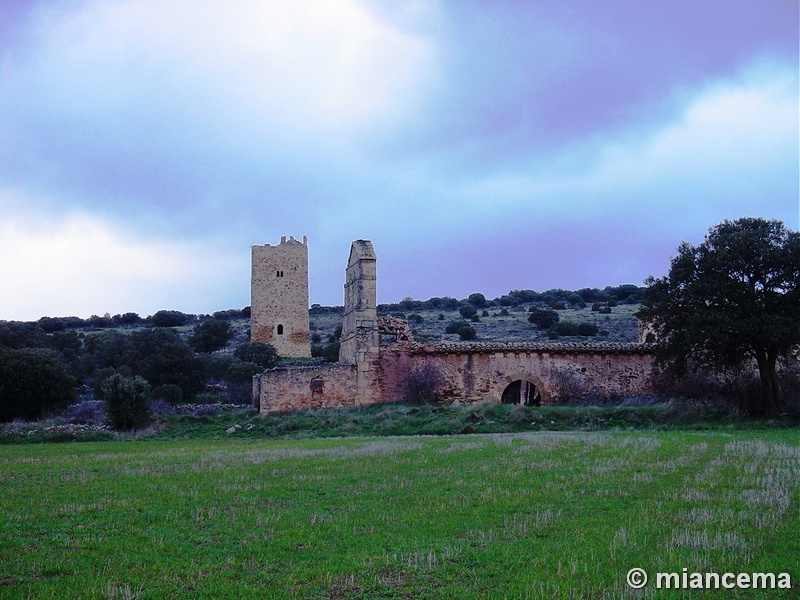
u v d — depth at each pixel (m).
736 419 36.88
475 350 45.31
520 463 22.69
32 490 19.22
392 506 16.80
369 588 11.38
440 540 13.91
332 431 38.97
